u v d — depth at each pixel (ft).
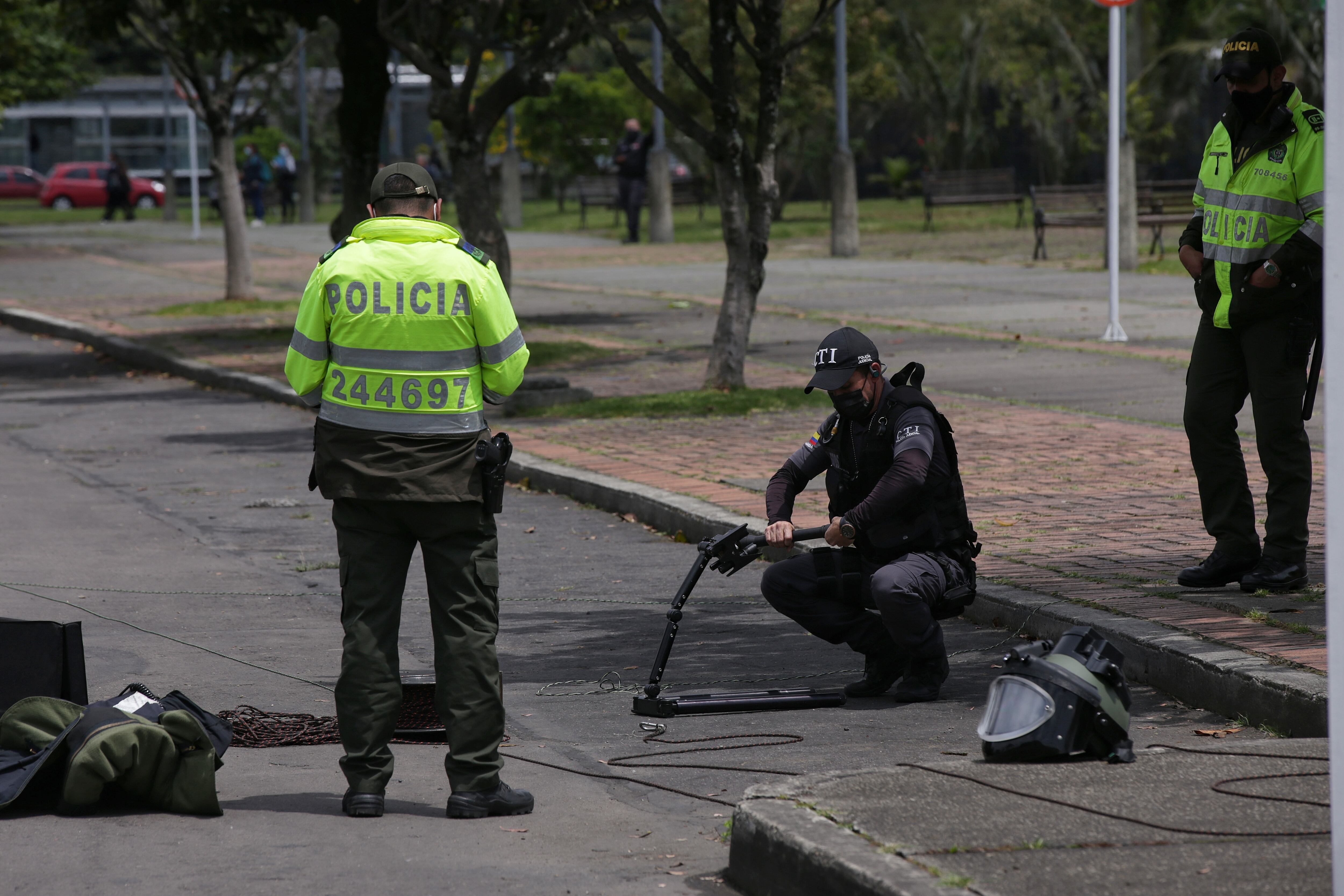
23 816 34.58
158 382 129.90
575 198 359.25
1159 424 88.74
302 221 337.11
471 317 35.14
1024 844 27.91
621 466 81.82
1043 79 305.53
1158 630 45.27
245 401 117.91
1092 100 294.87
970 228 255.09
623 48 100.32
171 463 91.91
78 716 36.35
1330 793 25.48
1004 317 143.74
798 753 39.42
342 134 143.95
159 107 488.85
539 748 40.60
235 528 73.97
